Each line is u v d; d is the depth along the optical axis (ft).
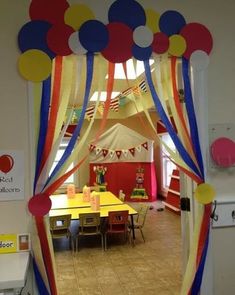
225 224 6.81
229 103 6.95
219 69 6.89
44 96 5.93
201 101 6.74
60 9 6.00
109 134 24.34
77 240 14.78
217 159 6.70
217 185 6.86
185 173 6.62
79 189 24.72
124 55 6.24
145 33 6.34
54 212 14.23
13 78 5.91
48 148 5.87
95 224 13.85
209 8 6.83
